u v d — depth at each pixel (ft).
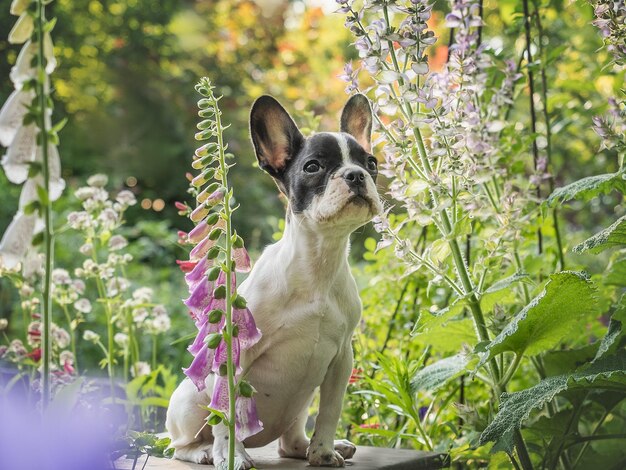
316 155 3.58
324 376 3.66
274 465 3.59
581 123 5.57
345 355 3.68
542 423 3.76
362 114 3.96
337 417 3.64
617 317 3.50
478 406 4.46
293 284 3.54
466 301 3.67
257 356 3.57
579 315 3.55
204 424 3.60
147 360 6.78
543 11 4.97
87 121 12.57
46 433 2.66
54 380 4.08
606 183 3.62
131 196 4.75
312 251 3.53
